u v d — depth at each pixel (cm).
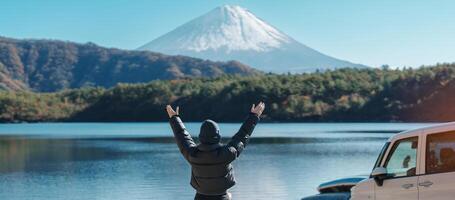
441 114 14612
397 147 1008
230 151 864
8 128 15325
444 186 916
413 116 14988
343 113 16150
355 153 5991
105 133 11831
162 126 15950
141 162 5338
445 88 14712
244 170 4369
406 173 985
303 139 8638
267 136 9612
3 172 4544
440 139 939
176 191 3303
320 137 9088
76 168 4825
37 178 4106
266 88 16900
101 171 4550
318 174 4053
